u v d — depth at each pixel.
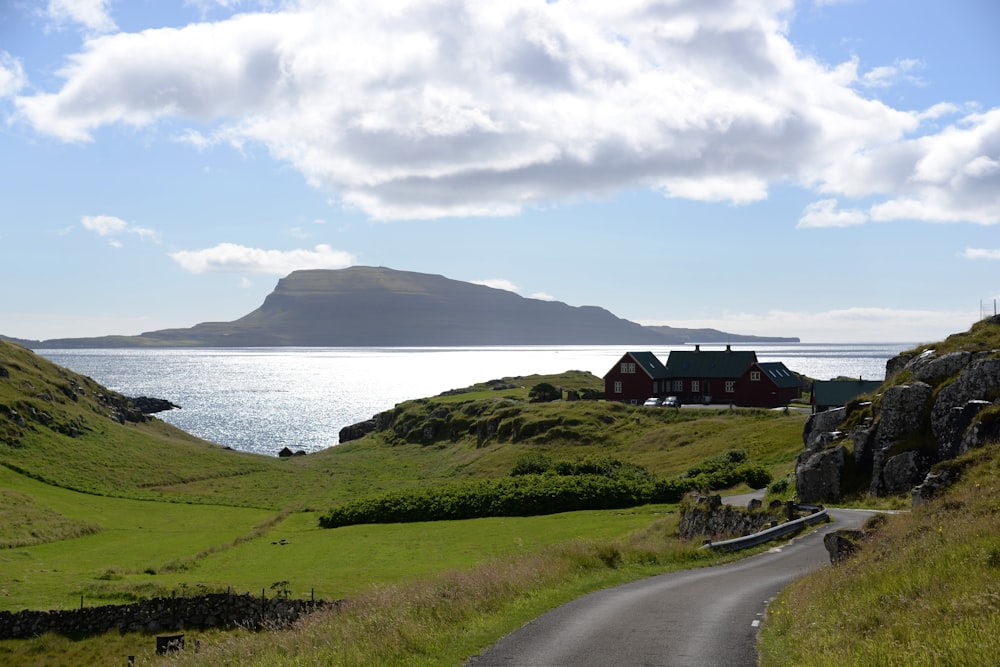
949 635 12.75
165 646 31.58
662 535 46.75
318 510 74.88
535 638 18.52
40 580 40.94
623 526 52.12
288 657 18.80
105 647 33.56
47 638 33.94
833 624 16.25
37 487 80.75
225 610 35.47
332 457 122.81
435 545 51.50
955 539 19.17
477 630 19.58
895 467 42.72
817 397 97.62
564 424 107.50
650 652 16.94
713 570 30.86
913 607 15.09
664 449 92.56
